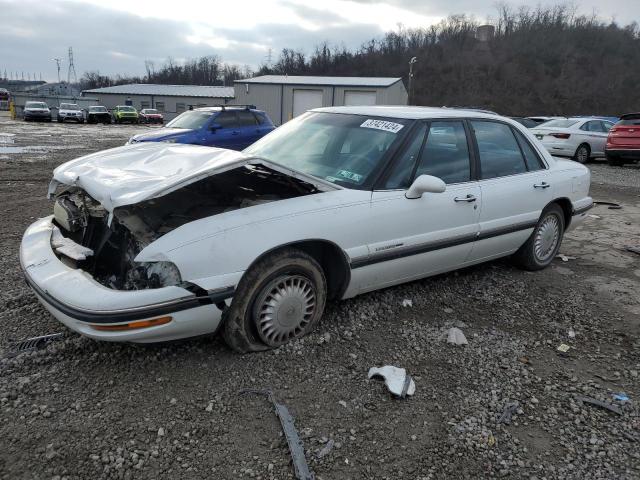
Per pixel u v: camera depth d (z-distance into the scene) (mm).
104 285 3189
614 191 10969
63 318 2924
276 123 41312
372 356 3441
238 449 2551
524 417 2928
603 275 5320
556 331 3992
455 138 4309
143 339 2896
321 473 2434
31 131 28281
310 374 3188
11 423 2637
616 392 3221
